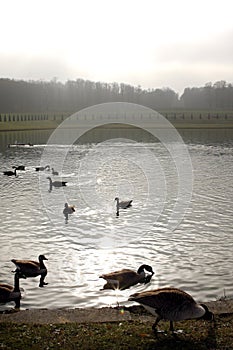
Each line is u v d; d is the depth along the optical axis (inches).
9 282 693.3
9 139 3804.1
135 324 515.8
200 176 1807.3
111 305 609.9
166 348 448.8
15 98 7800.2
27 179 1754.4
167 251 843.4
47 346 451.8
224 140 3698.3
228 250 844.6
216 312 546.6
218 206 1237.1
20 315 550.3
